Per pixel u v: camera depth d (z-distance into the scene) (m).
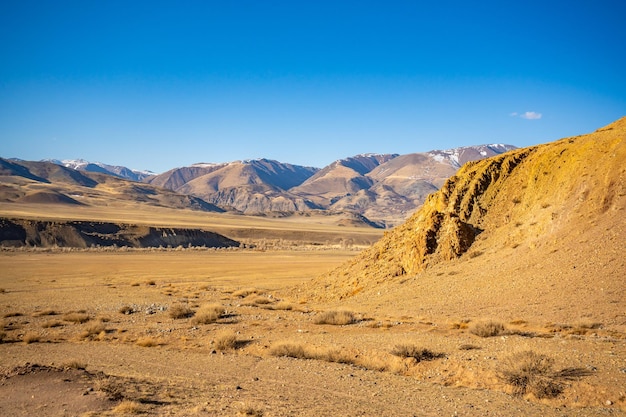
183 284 63.50
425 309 31.14
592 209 33.91
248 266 94.44
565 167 39.53
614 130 41.03
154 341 24.91
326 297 44.00
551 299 27.22
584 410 12.65
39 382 14.46
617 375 14.26
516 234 37.97
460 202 44.81
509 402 13.61
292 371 18.25
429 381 16.48
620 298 24.83
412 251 41.50
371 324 27.28
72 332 28.27
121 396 13.71
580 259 30.20
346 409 13.25
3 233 129.50
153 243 155.12
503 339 20.06
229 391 15.37
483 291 31.84
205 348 23.28
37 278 67.06
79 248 129.50
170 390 15.30
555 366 15.34
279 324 29.22
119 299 45.78
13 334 27.69
